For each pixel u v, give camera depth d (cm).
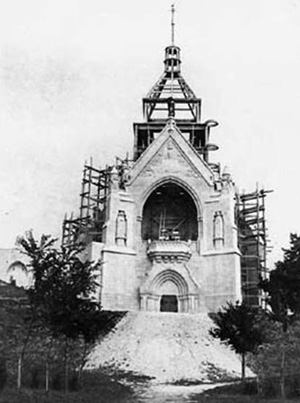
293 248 2783
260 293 6259
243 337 2972
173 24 8700
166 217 6656
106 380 3244
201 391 2947
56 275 2711
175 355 3972
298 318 2731
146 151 6531
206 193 6312
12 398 2178
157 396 2745
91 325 2728
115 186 6275
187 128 7394
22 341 3938
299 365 3688
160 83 7681
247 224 6944
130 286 5959
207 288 5938
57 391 2589
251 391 2800
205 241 6141
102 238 6247
